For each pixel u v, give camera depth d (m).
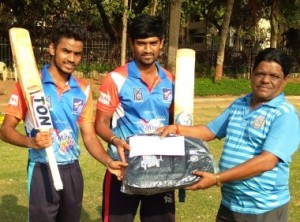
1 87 16.62
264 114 2.99
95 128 3.60
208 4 25.36
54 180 3.20
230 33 27.98
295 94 19.69
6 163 7.29
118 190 3.61
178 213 5.39
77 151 3.56
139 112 3.60
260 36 25.97
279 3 21.50
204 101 17.03
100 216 5.29
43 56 19.31
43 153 3.42
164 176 3.07
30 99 3.26
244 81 20.22
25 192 5.98
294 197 6.00
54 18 18.77
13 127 3.40
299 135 3.00
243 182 3.04
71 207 3.56
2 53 18.92
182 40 26.34
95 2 20.22
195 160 3.13
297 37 24.95
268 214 3.03
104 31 22.30
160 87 3.64
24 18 19.38
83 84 3.55
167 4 19.11
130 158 3.19
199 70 21.94
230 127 3.16
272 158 2.88
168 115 3.74
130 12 17.20
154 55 3.53
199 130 3.48
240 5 23.58
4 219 5.09
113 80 3.57
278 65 2.95
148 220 3.69
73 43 3.34
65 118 3.42
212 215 5.37
